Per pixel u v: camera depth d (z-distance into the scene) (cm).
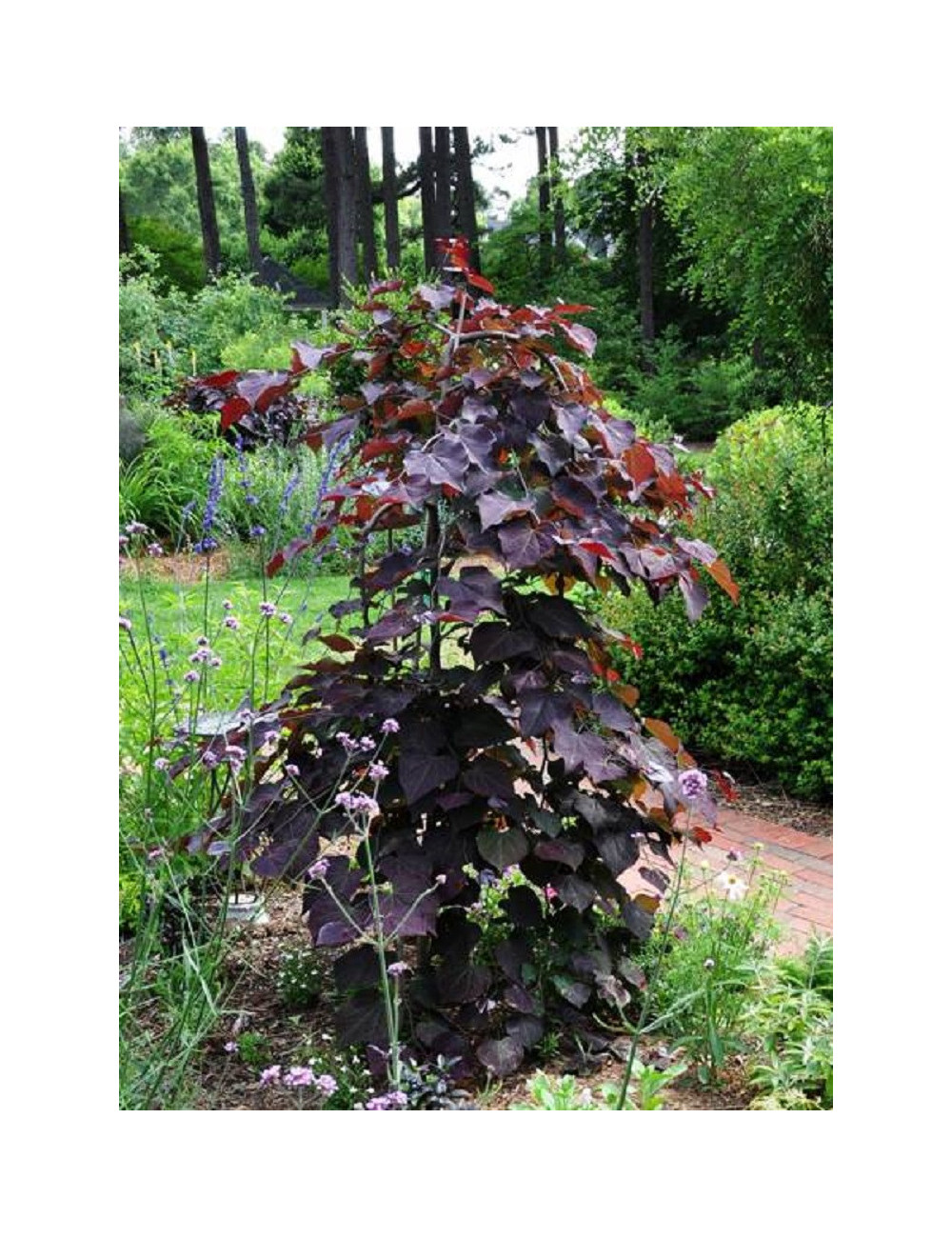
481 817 244
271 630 378
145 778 298
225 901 255
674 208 1033
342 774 248
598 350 1658
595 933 264
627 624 484
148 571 656
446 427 242
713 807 253
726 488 507
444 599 247
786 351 873
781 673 438
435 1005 249
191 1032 252
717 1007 256
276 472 832
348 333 277
